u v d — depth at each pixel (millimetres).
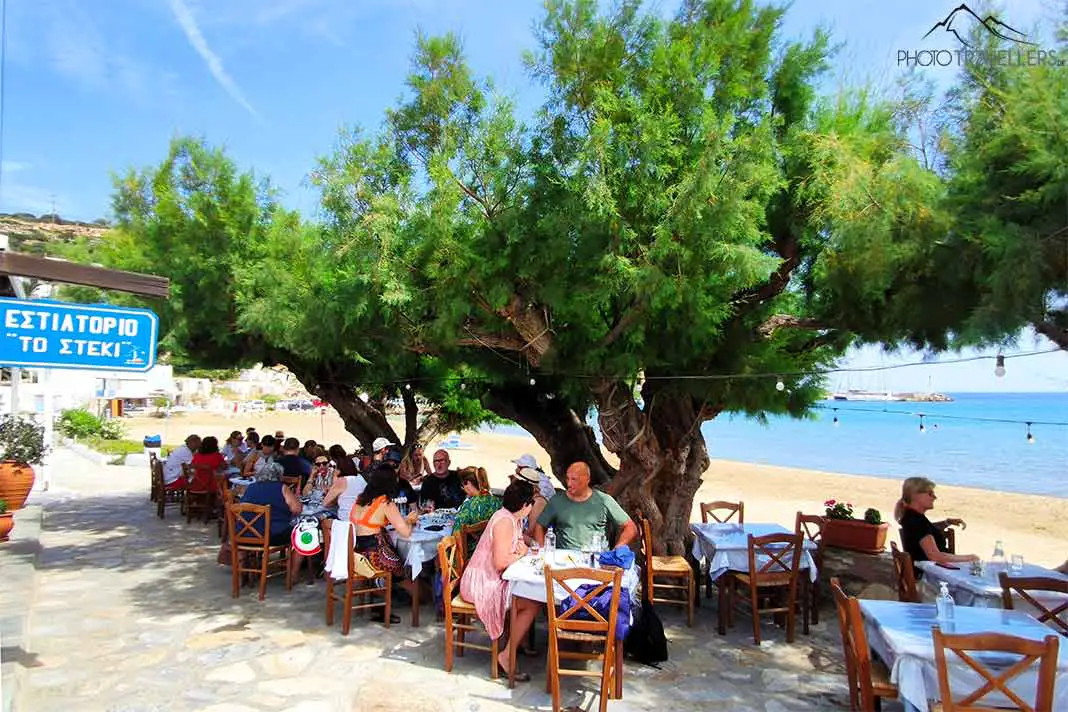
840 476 28391
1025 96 4203
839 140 5855
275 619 7062
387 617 6891
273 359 12656
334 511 8742
